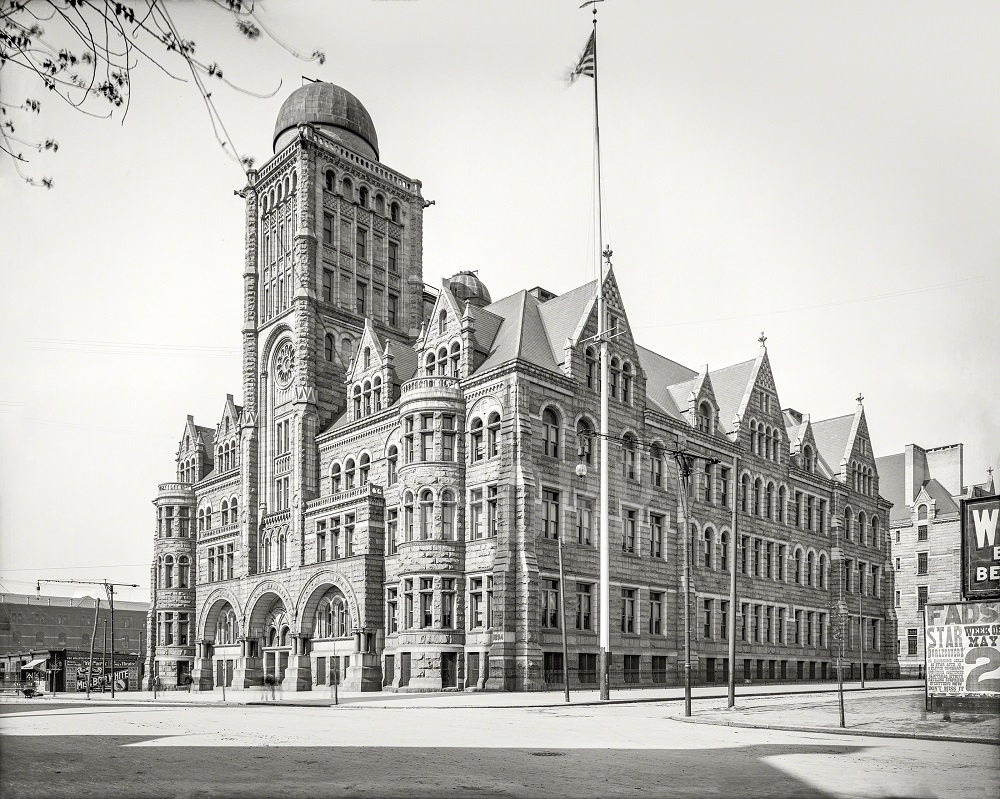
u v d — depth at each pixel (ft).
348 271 253.24
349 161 257.96
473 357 198.18
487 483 187.83
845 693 167.43
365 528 204.95
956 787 50.39
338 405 244.83
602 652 146.00
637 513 209.67
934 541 325.83
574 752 67.62
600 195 158.81
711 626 226.79
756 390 258.16
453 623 185.88
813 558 269.85
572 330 204.74
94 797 44.83
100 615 471.21
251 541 249.55
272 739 76.18
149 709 132.67
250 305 265.75
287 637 232.94
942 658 90.38
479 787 49.67
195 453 302.86
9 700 188.24
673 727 92.79
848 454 292.20
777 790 49.16
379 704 140.87
